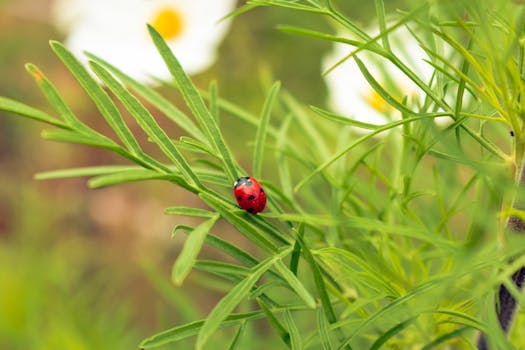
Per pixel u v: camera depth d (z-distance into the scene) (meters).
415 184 0.27
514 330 0.25
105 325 0.42
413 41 0.27
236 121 0.54
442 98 0.22
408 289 0.24
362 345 0.27
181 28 0.58
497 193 0.22
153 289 0.68
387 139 0.28
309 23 0.54
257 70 0.58
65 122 0.19
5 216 0.74
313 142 0.28
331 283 0.24
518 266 0.19
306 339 0.23
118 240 0.77
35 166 0.83
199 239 0.19
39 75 0.19
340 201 0.25
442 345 0.24
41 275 0.45
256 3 0.21
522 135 0.21
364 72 0.21
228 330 0.38
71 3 0.59
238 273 0.21
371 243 0.25
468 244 0.21
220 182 0.22
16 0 0.87
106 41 0.56
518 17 0.20
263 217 0.22
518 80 0.20
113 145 0.20
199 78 0.59
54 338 0.41
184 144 0.22
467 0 0.19
